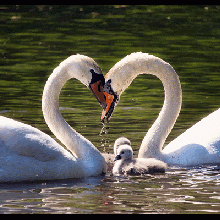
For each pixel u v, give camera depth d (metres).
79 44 35.00
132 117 19.16
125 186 12.34
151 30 40.75
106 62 29.44
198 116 19.25
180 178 13.09
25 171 12.37
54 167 12.64
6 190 11.83
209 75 26.88
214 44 35.62
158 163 13.82
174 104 15.20
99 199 11.29
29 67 28.41
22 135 12.37
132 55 14.86
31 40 36.38
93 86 14.13
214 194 11.66
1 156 12.22
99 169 13.52
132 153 14.23
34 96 22.25
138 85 25.09
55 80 14.03
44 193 11.66
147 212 10.52
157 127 15.05
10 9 48.88
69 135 13.92
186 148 14.58
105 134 16.97
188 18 46.16
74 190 11.95
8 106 20.44
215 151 14.41
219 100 21.78
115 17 46.22
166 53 32.69
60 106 20.69
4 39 36.62
